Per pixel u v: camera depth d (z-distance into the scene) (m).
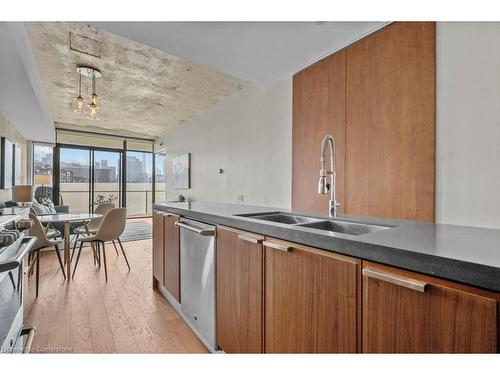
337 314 0.94
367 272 0.84
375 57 1.86
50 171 7.05
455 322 0.67
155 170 8.70
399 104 1.73
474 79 1.42
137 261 3.62
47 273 3.07
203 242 1.78
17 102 3.61
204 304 1.75
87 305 2.26
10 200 4.82
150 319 2.05
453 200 1.49
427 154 1.59
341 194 2.08
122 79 3.58
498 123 1.34
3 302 1.10
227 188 4.06
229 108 4.04
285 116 2.82
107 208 4.36
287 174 2.80
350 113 2.03
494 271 0.62
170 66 3.20
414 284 0.73
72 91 4.09
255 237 1.32
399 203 1.72
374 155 1.86
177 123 5.99
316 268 1.02
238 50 2.16
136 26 1.82
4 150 4.20
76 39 2.62
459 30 1.47
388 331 0.80
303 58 2.28
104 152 7.81
